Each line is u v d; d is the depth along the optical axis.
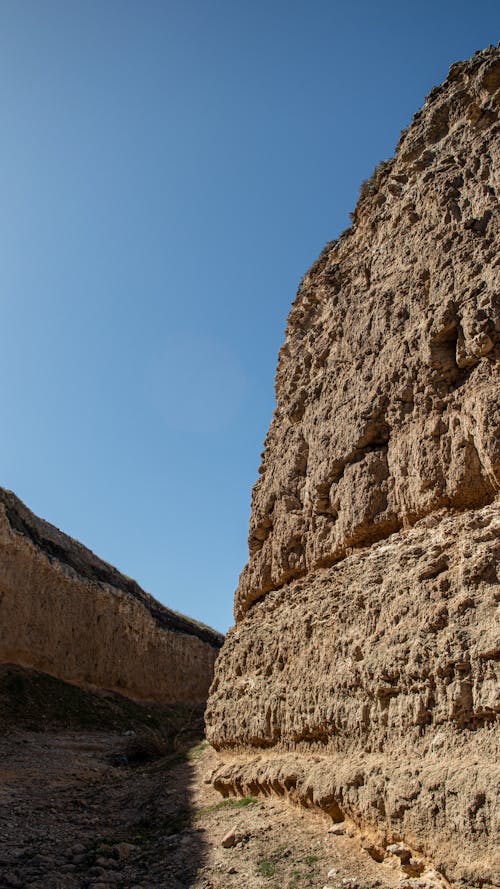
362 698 5.98
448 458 6.18
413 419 6.86
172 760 12.23
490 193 6.73
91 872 6.13
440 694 4.96
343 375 8.66
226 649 10.32
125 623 33.16
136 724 25.64
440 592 5.31
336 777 5.85
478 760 4.40
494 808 4.00
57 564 29.48
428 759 4.88
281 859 5.61
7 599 25.92
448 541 5.59
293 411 9.96
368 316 8.31
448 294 6.72
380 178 9.45
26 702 22.34
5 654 25.09
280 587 9.40
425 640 5.23
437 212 7.40
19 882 5.79
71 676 28.08
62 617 28.73
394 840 4.88
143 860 6.49
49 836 7.39
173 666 36.25
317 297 10.81
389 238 8.42
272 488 10.14
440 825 4.40
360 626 6.35
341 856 5.33
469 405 6.03
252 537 10.47
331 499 8.13
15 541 27.03
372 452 7.43
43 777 11.19
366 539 7.27
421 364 6.91
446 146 7.95
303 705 7.08
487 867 3.90
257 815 6.97
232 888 5.32
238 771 8.18
